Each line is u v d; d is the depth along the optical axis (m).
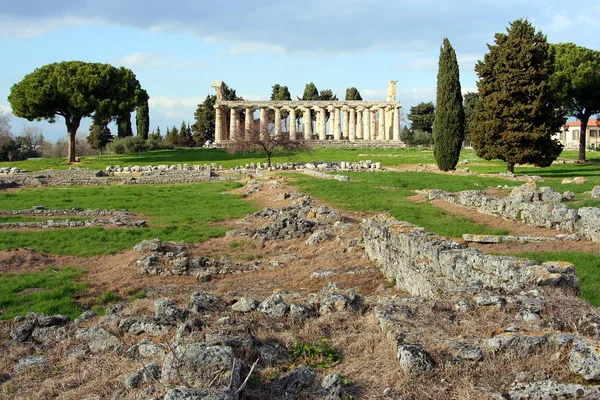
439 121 51.53
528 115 45.22
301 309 8.95
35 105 66.19
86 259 20.00
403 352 6.71
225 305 10.03
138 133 110.06
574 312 7.88
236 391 5.89
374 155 76.81
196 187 45.00
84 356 8.97
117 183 50.00
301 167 61.47
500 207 22.66
